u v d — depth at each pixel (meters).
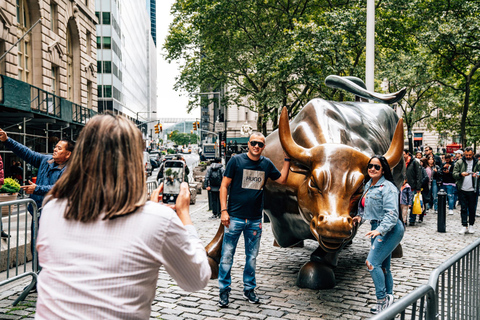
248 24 26.41
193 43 27.41
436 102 37.88
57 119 22.28
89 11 30.31
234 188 5.13
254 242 5.20
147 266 1.59
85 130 1.72
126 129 1.72
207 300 5.25
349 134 5.71
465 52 24.14
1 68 19.09
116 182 1.63
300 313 4.84
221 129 31.98
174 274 1.73
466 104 25.89
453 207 13.93
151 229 1.60
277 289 5.70
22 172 18.77
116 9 63.72
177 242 1.65
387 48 26.39
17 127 20.66
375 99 7.40
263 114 27.28
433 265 7.02
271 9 26.19
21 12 21.41
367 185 4.96
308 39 21.14
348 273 6.50
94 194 1.61
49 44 23.59
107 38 58.97
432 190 14.17
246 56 27.03
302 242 8.27
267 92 25.31
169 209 1.70
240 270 6.62
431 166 14.01
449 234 9.93
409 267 6.89
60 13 25.22
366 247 8.32
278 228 6.02
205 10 25.09
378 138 6.41
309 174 4.88
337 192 4.46
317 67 22.47
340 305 5.11
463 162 10.04
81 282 1.53
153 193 2.03
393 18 22.77
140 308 1.58
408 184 10.60
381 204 4.80
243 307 5.02
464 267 3.39
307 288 5.71
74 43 28.64
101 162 1.65
